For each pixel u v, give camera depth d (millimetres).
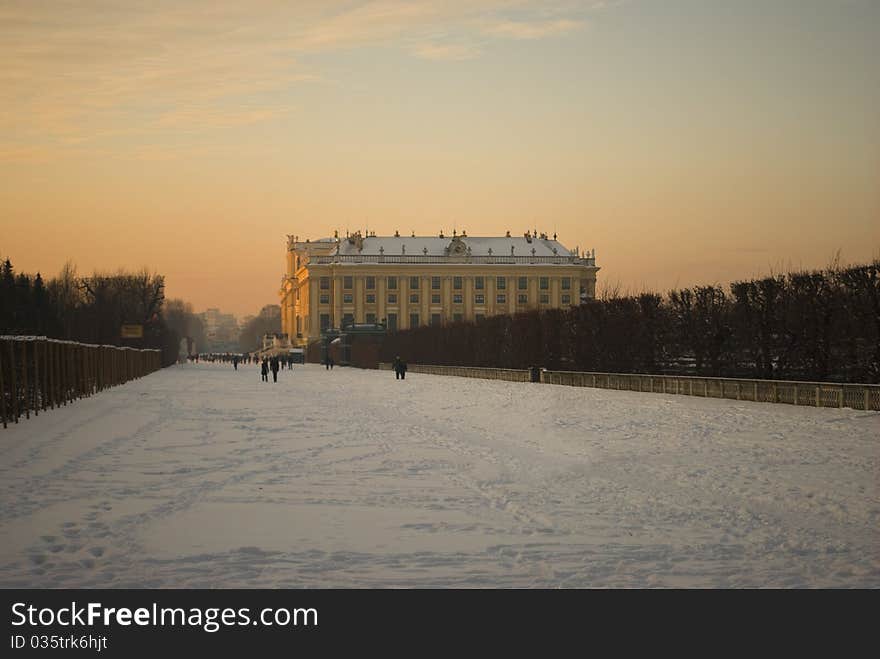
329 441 32375
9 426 38938
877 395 39812
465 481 22500
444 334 125438
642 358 70062
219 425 39562
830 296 49000
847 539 15617
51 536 15984
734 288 56719
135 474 23844
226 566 14078
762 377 54844
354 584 13172
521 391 66438
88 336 114125
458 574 13648
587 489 20938
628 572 13711
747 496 19656
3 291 79938
